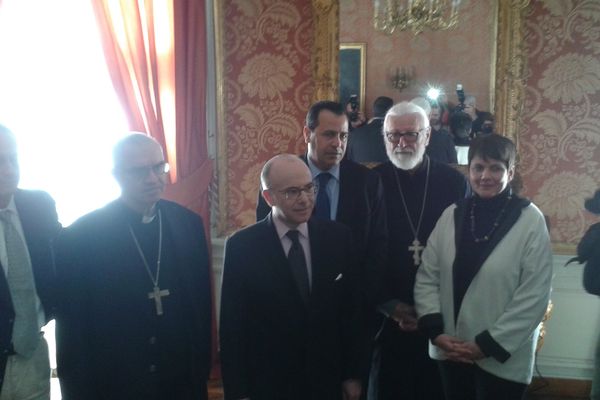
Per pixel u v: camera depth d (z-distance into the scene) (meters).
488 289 1.87
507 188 1.95
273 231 1.83
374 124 3.01
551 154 3.01
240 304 1.83
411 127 2.21
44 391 1.91
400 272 2.27
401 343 2.29
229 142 3.24
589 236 1.96
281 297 1.78
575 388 3.13
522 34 2.90
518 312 1.82
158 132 3.07
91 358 1.75
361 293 1.91
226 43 3.15
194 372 1.83
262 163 3.23
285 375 1.79
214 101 3.20
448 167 2.38
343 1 2.98
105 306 1.75
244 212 3.29
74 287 1.73
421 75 2.98
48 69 3.12
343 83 3.02
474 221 1.96
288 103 3.16
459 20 2.93
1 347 1.75
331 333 1.82
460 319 1.92
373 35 2.98
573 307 3.10
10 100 3.08
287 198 1.74
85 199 3.24
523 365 1.90
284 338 1.78
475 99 2.96
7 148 1.71
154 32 3.02
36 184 3.20
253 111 3.19
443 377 2.05
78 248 1.75
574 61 2.93
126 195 1.81
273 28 3.11
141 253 1.81
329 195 2.18
